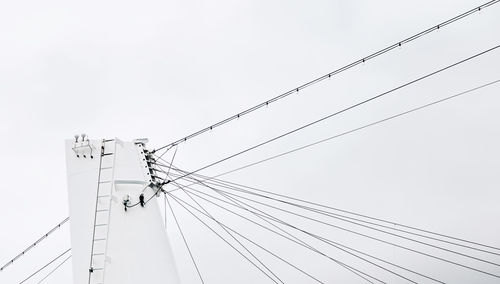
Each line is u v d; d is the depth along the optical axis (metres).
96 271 16.95
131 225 18.22
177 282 17.41
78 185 19.20
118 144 20.34
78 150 19.92
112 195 18.69
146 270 17.14
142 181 19.70
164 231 18.70
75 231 18.20
